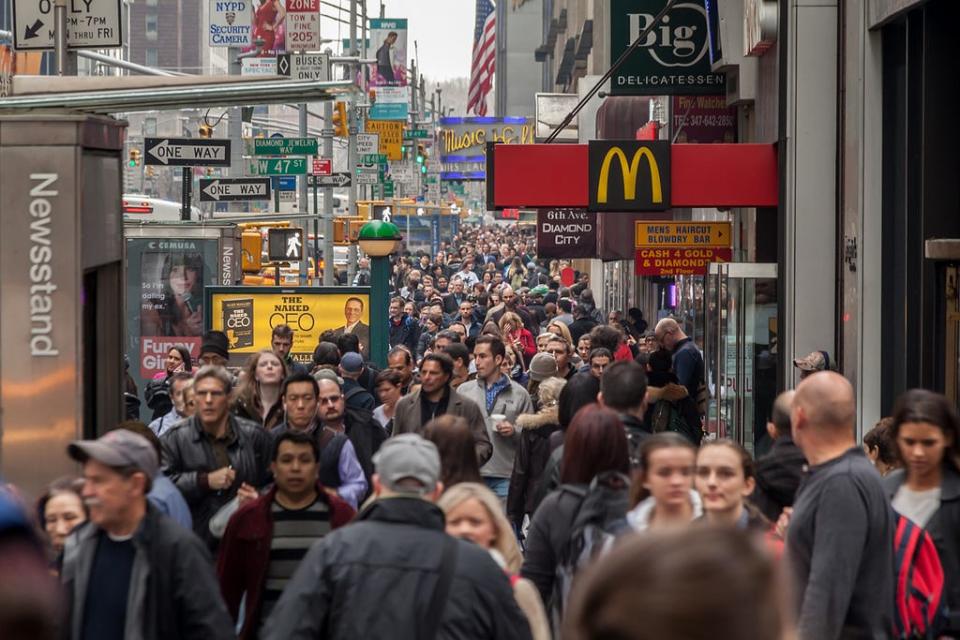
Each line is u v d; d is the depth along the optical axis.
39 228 16.97
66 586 13.36
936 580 15.27
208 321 51.31
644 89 50.88
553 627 16.08
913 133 33.66
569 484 16.42
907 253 33.72
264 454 21.78
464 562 12.59
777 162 41.66
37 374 17.00
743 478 15.45
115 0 36.56
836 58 39.66
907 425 15.93
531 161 42.12
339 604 12.47
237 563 17.98
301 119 93.19
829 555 14.36
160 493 17.84
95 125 17.86
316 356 36.91
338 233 96.50
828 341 39.81
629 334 62.62
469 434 17.97
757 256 46.78
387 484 12.90
